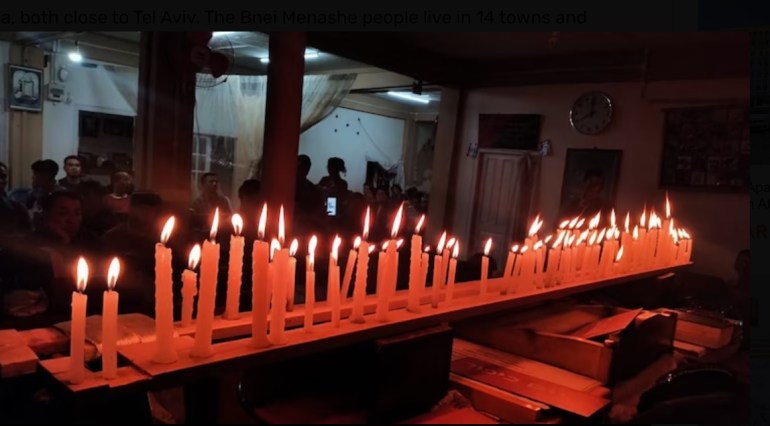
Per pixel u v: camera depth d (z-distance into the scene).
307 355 1.15
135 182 3.96
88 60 6.23
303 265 2.80
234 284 1.22
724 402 1.40
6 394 0.95
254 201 3.72
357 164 9.15
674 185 4.77
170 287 0.92
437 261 1.38
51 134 6.19
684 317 1.98
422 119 9.86
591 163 5.32
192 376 0.91
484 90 6.17
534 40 4.86
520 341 1.54
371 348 1.07
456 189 6.42
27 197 4.76
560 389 1.29
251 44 5.84
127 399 1.00
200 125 6.88
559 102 5.58
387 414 1.08
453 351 1.54
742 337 2.00
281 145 3.48
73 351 0.83
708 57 4.55
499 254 6.02
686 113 4.69
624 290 2.23
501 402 1.20
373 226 4.66
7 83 5.82
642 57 4.95
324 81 7.03
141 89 3.94
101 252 2.60
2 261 2.22
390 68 5.34
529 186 5.75
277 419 1.02
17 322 1.63
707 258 4.59
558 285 1.83
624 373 1.49
